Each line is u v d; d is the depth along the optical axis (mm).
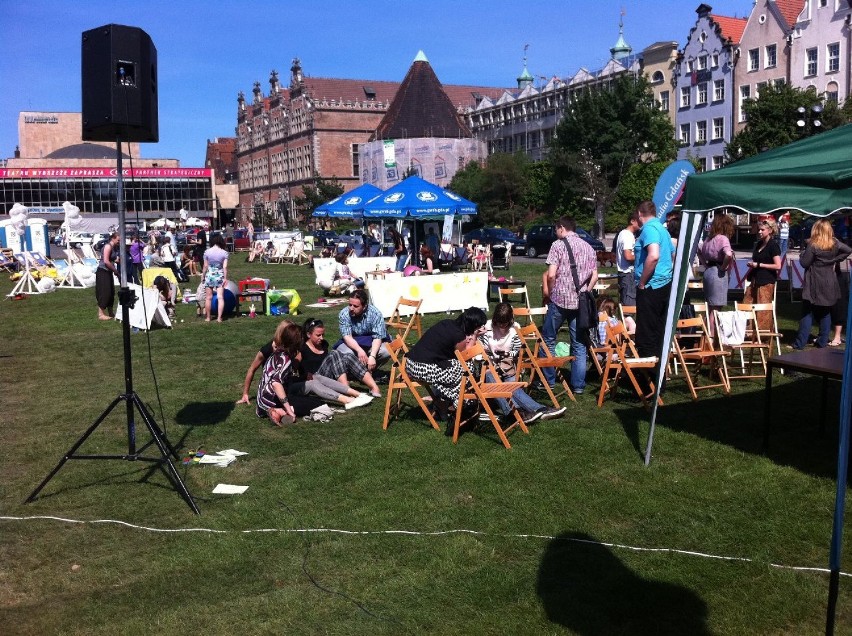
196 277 27734
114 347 12094
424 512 5117
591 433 6734
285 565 4441
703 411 7406
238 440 6895
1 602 4105
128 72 5359
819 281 9781
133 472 6074
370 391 8328
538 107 74188
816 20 47406
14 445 6871
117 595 4148
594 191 53000
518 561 4410
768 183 5098
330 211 22234
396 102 74250
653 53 60625
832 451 6109
